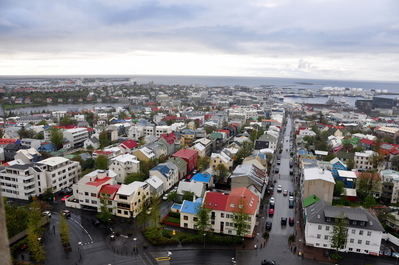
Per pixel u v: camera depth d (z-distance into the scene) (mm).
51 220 89750
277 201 107500
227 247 77438
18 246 74938
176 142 176375
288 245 79250
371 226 74812
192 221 85625
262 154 143250
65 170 114500
